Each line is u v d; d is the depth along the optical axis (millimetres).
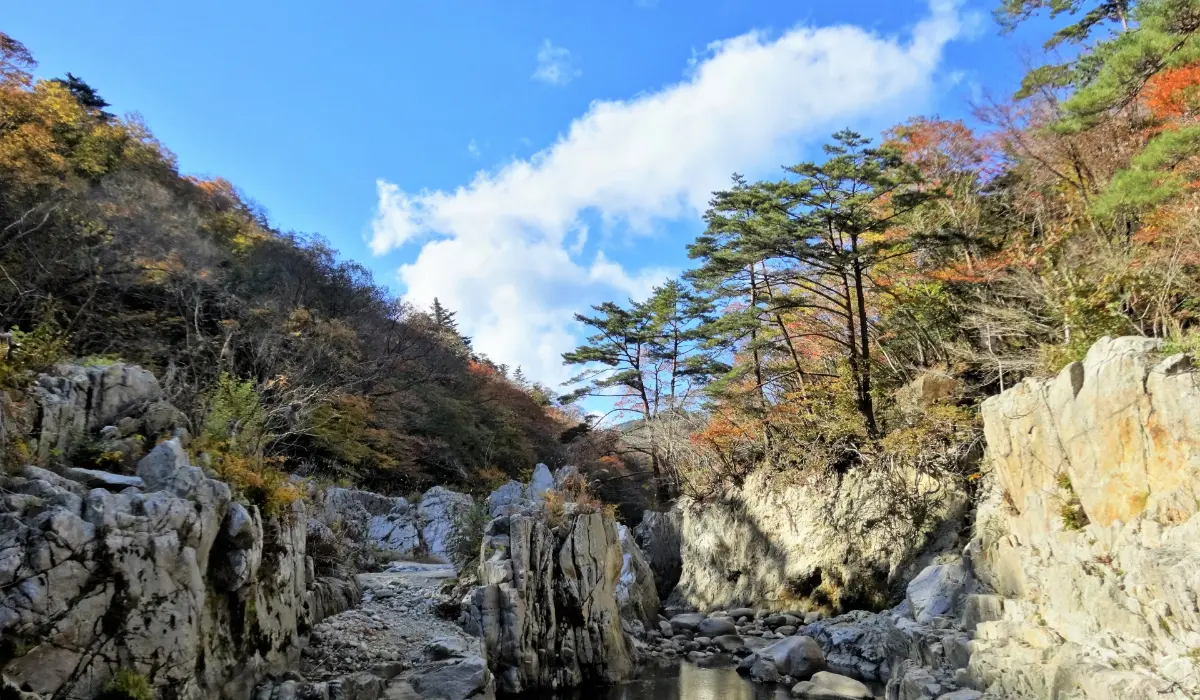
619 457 39094
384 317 32344
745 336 26344
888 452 19516
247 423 9953
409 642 11148
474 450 35156
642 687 14117
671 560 31719
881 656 15320
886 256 20859
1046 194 18422
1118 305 12680
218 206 29031
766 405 26141
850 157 19516
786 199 21016
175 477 6977
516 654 12391
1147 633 8258
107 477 6668
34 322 14602
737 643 18625
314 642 10125
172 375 13164
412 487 29531
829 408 23578
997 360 15695
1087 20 21859
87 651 5637
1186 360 8891
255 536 7805
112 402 7910
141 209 20641
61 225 17109
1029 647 10102
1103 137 16500
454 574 16438
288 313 22281
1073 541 10266
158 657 6105
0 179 16922
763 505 25734
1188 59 12688
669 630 20062
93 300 16797
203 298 20359
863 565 19688
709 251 25203
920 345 21312
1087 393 10359
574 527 14789
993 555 13117
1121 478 9562
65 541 5598
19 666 5207
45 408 6801
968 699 10055
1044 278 15078
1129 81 13805
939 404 19094
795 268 25562
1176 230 12625
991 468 16703
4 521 5453
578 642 13969
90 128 23500
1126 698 7539
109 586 5875
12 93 20109
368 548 18812
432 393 33062
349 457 25094
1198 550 7758
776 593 22922
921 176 19750
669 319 36375
